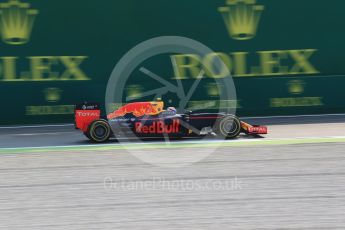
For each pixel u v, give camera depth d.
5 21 60.09
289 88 63.09
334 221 27.20
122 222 27.59
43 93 60.97
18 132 55.88
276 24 63.16
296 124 56.59
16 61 60.47
